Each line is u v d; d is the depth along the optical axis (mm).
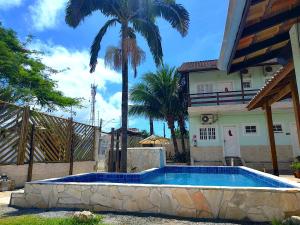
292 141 16531
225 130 17734
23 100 15195
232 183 8945
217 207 4566
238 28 2600
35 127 9516
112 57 11680
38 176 9578
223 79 18984
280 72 5492
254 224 4168
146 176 8781
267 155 16703
